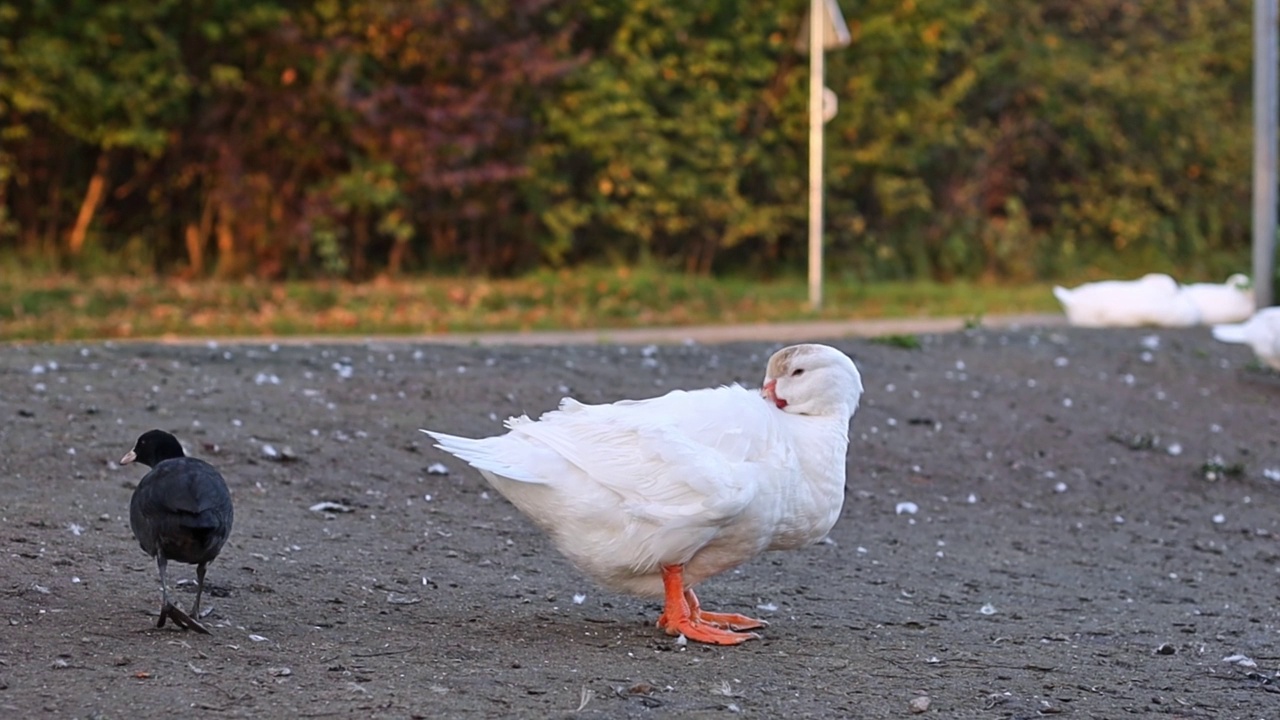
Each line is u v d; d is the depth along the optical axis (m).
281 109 21.17
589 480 5.97
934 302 22.88
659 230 25.08
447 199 22.88
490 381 11.28
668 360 12.98
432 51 21.94
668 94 24.86
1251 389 14.16
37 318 16.92
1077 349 15.13
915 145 26.95
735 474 5.95
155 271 21.61
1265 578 8.83
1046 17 30.47
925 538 9.12
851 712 5.25
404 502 8.53
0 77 19.62
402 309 18.97
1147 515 10.37
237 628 5.89
